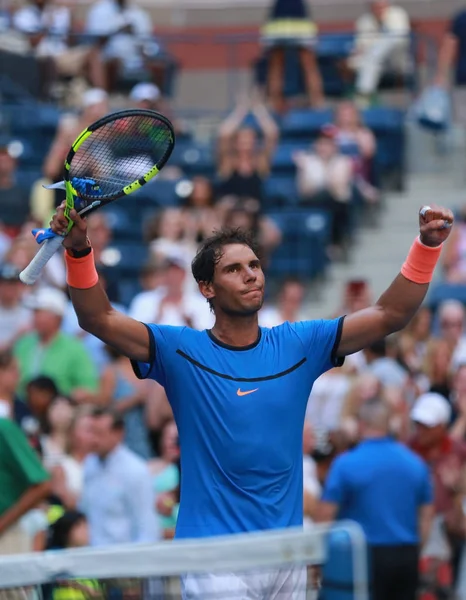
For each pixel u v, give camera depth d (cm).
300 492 1533
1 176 4606
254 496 1495
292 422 1524
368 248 4884
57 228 1509
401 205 5103
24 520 2520
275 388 1520
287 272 4625
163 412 3266
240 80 6338
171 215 4253
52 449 2964
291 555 1320
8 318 3606
